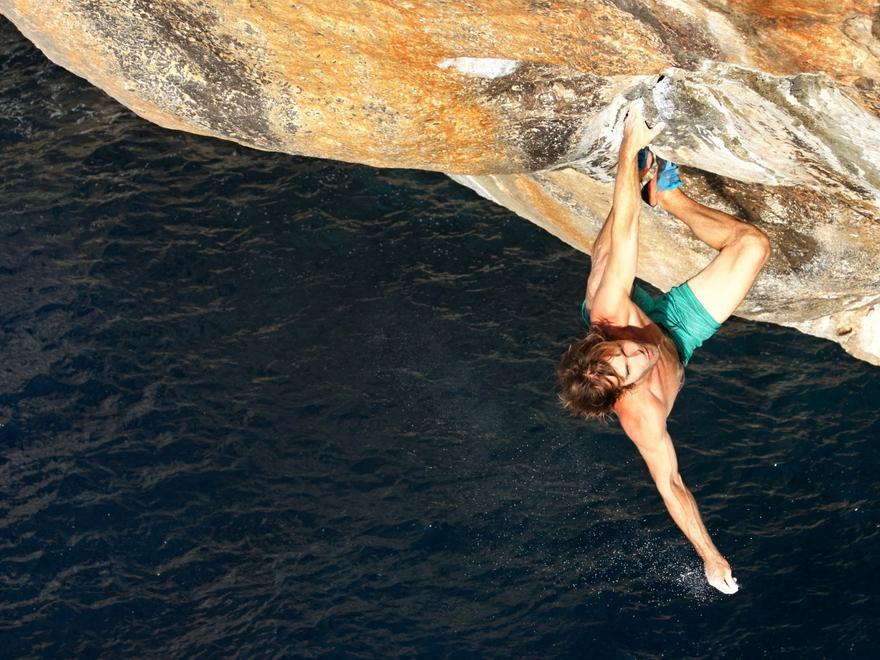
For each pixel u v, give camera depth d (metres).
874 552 10.57
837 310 12.57
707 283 6.83
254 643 9.80
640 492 11.20
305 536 10.67
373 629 9.94
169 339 12.48
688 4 7.22
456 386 12.19
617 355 6.17
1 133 15.05
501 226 14.18
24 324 12.48
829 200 10.72
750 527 10.88
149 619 9.97
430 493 11.12
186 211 14.05
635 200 6.26
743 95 8.20
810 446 11.67
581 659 9.74
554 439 11.68
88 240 13.55
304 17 9.23
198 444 11.41
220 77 10.66
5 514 10.69
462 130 9.93
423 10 8.36
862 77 7.34
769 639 9.84
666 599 10.21
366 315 12.94
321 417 11.79
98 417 11.60
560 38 8.16
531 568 10.48
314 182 14.61
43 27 11.20
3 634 9.79
